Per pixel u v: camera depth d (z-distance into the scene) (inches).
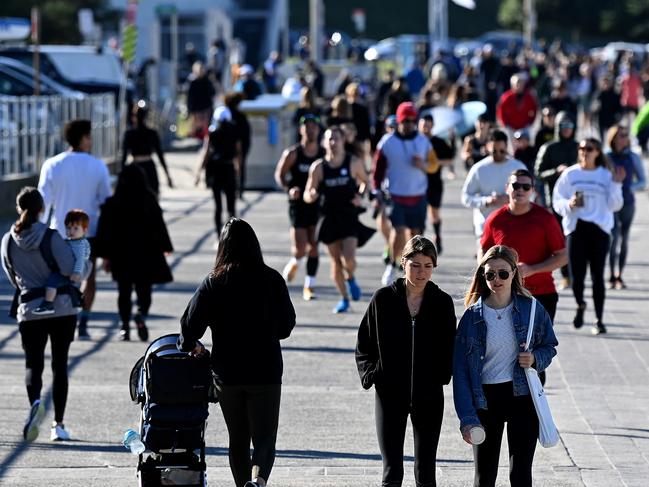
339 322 1636.3
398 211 1820.9
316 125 1727.4
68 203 1501.0
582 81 5182.1
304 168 1743.4
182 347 873.5
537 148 2116.1
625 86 4680.1
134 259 1501.0
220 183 2316.7
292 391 1296.8
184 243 2317.9
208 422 1208.8
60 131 3034.0
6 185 2704.2
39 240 1112.2
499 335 850.8
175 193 3137.3
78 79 4035.4
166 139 4318.4
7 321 1676.9
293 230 1764.3
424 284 856.3
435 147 2100.1
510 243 1118.4
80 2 6382.9
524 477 852.6
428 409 861.2
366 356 874.1
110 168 3415.4
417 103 3816.4
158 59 5007.4
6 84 3489.2
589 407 1223.5
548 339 861.8
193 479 844.0
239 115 2915.8
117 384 1333.7
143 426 858.8
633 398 1256.8
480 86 4869.6
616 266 2058.3
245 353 874.1
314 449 1093.1
